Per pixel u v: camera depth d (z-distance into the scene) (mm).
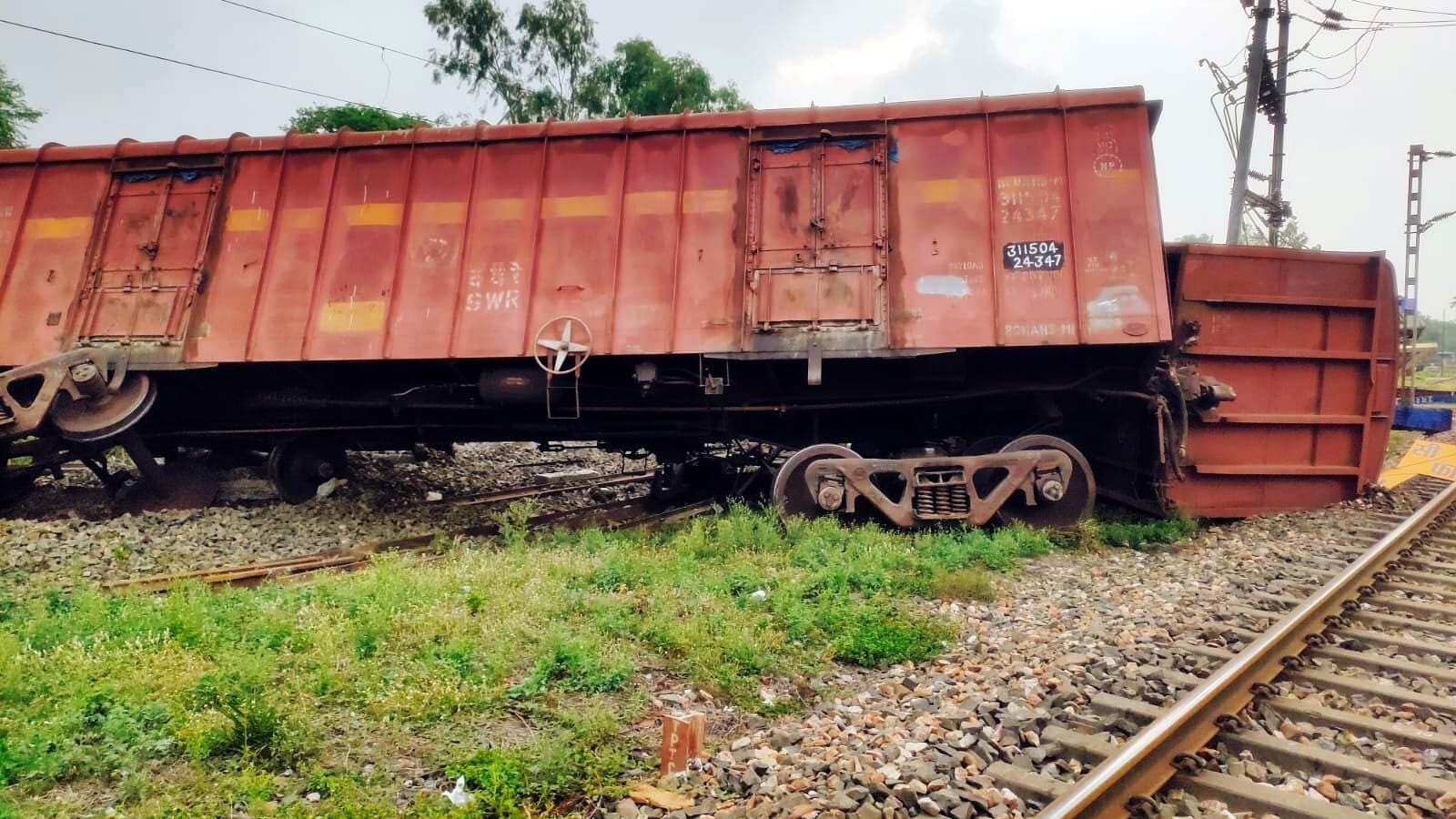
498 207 11094
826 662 6047
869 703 5324
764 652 5949
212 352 11180
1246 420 11695
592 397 11398
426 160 11359
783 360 10648
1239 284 11602
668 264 10609
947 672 5723
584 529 10281
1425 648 5914
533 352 10594
